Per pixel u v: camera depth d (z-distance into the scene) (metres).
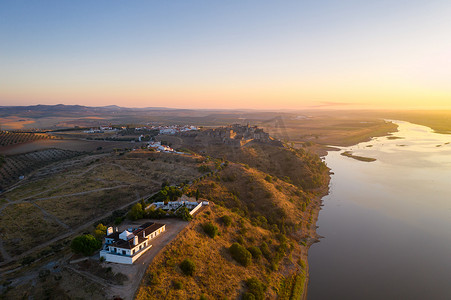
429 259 100.31
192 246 75.38
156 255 66.44
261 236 100.12
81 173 155.00
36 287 58.22
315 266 96.62
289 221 121.12
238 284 71.50
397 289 84.12
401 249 107.19
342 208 147.88
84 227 103.25
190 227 83.38
